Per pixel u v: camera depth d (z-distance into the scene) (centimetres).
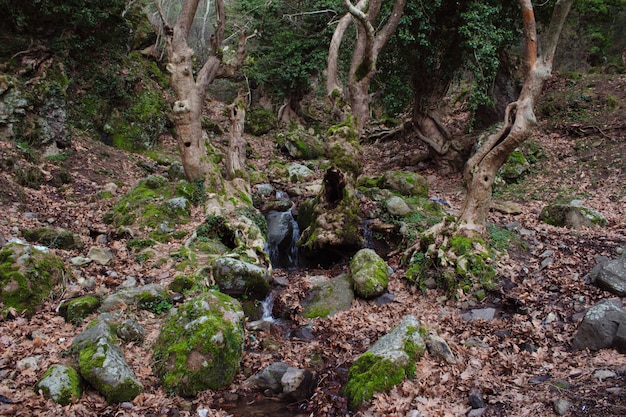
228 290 689
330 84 1012
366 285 725
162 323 569
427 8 1202
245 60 1171
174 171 1123
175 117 974
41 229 728
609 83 1584
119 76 1476
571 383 428
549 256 759
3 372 426
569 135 1418
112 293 611
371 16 981
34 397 400
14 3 1223
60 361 457
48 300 566
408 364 477
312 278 801
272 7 1995
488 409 410
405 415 416
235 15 2128
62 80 1259
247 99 2209
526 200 1139
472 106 1252
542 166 1301
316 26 1984
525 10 691
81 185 1059
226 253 764
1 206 815
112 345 477
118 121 1449
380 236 923
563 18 684
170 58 979
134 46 1866
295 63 2023
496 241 791
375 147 1841
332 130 901
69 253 709
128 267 701
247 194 1036
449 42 1295
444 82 1371
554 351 524
